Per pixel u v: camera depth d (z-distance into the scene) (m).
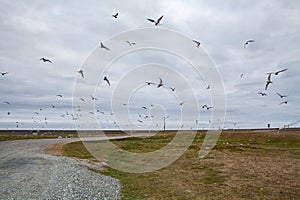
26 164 50.34
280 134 87.62
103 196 29.36
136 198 28.33
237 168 41.62
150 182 35.25
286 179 34.47
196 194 29.08
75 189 32.25
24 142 95.06
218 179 35.31
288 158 50.44
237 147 66.75
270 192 29.11
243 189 30.47
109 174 41.31
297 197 27.38
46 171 43.50
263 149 63.50
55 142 94.06
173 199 27.56
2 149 73.81
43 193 30.67
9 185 34.38
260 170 39.72
